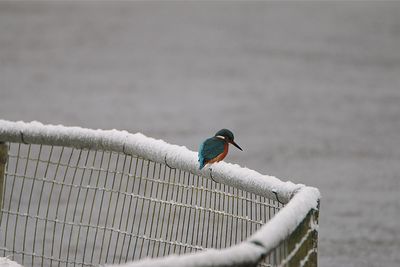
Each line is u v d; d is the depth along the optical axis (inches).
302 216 140.9
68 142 213.5
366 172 615.8
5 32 1606.8
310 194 151.2
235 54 1416.1
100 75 1179.9
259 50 1455.5
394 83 1120.2
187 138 763.4
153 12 2038.6
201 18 1936.5
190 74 1214.9
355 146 719.7
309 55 1387.8
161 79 1163.3
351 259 394.9
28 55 1342.3
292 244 142.5
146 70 1243.2
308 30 1713.8
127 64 1298.0
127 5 2156.7
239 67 1277.1
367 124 833.5
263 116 887.1
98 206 453.1
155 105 956.0
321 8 2132.1
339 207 506.6
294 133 785.6
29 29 1657.2
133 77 1174.3
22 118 858.1
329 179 591.5
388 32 1676.9
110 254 348.5
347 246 418.3
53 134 214.5
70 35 1604.3
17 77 1136.2
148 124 836.0
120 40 1569.9
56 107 926.4
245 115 893.8
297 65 1288.1
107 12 2006.6
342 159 664.4
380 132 789.9
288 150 702.5
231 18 1937.7
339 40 1566.2
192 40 1590.8
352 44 1512.1
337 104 960.9
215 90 1075.9
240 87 1100.5
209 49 1476.4
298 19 1907.0
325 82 1131.9
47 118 863.7
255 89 1081.4
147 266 105.3
